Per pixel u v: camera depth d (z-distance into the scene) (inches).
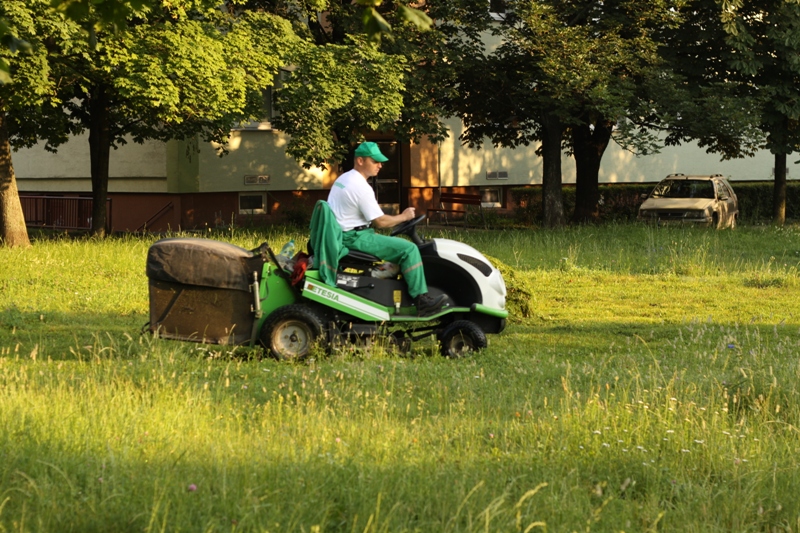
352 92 1084.5
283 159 1582.2
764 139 1277.1
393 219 479.5
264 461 268.8
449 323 512.4
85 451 269.7
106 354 468.1
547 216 1368.1
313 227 474.0
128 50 893.2
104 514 218.7
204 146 1508.4
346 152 1208.8
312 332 464.1
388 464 278.7
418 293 477.7
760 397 369.4
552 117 1344.7
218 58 938.1
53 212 1606.8
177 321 466.0
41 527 208.1
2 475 243.4
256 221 1565.0
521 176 1855.3
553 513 247.4
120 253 872.3
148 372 406.3
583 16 1286.9
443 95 1256.8
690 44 1339.8
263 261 467.2
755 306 738.2
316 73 1068.5
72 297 694.5
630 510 259.9
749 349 509.7
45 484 233.9
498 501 243.9
